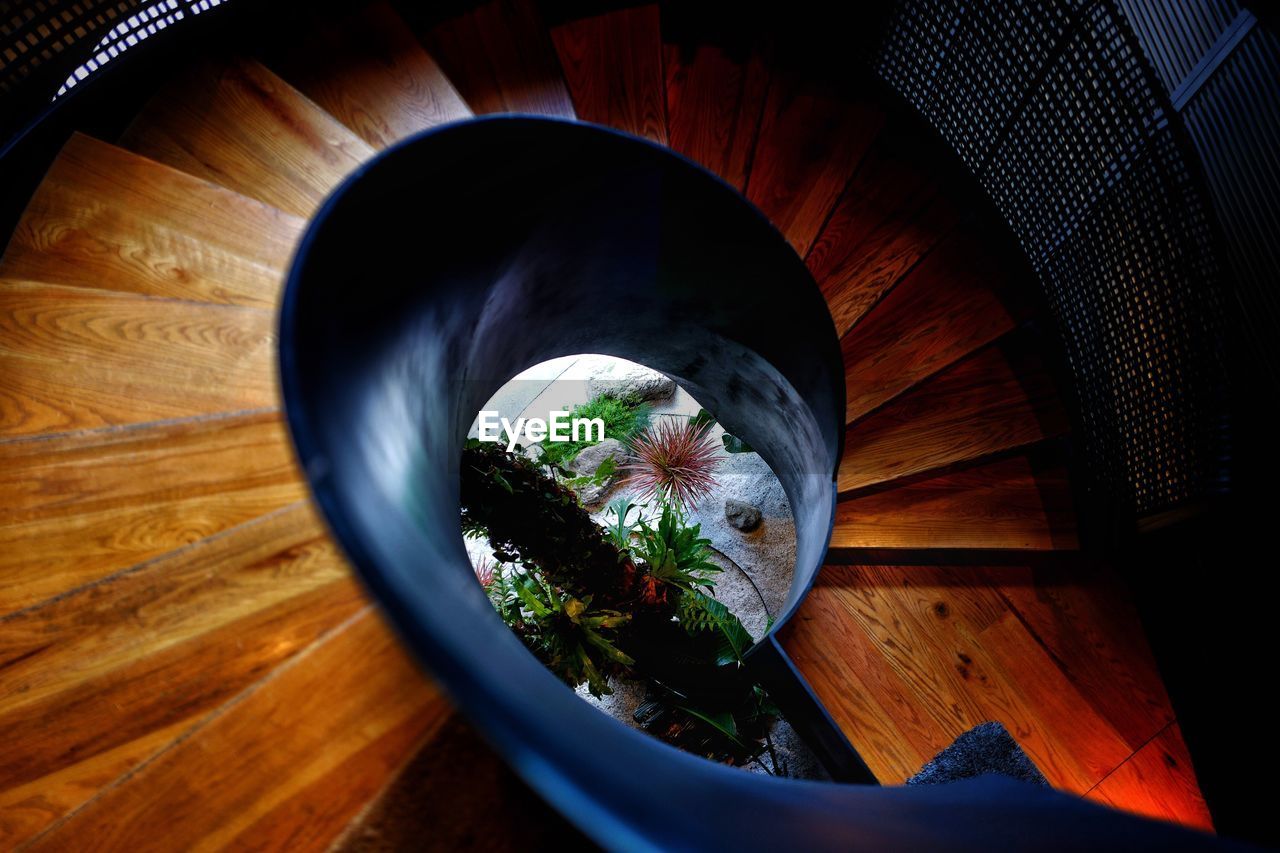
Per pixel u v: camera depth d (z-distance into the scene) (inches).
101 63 84.5
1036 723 100.0
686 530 133.4
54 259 73.1
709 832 26.2
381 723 48.6
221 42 91.7
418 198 49.7
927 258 112.9
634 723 131.7
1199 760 93.7
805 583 106.0
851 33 116.7
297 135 87.6
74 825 47.2
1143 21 99.7
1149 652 103.0
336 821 46.6
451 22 109.3
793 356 97.4
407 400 48.3
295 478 61.1
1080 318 98.5
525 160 57.5
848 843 32.7
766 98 120.0
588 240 74.6
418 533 36.4
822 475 108.8
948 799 49.6
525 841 45.9
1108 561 103.8
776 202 115.0
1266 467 83.3
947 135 111.5
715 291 92.0
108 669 52.6
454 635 28.5
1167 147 79.1
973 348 108.5
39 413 64.4
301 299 35.1
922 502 108.3
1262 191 90.7
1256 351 95.7
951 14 101.3
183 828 46.9
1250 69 86.3
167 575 55.6
